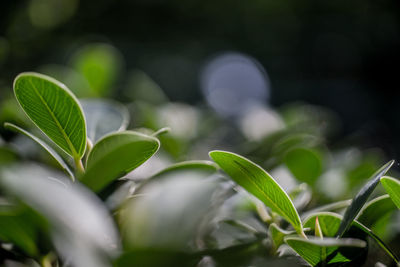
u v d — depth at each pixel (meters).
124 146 0.33
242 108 1.01
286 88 2.32
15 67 1.85
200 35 3.65
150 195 0.30
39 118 0.33
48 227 0.29
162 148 0.51
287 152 0.44
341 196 0.46
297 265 0.34
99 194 0.34
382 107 2.20
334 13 3.68
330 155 0.58
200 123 0.76
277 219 0.37
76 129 0.34
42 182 0.29
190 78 2.72
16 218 0.31
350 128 1.99
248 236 0.36
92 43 2.80
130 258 0.29
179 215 0.30
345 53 3.54
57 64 2.24
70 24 2.76
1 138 0.44
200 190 0.30
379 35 3.52
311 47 3.67
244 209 0.39
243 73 2.51
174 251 0.29
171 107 0.72
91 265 0.28
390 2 3.50
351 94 2.31
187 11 3.63
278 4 3.79
